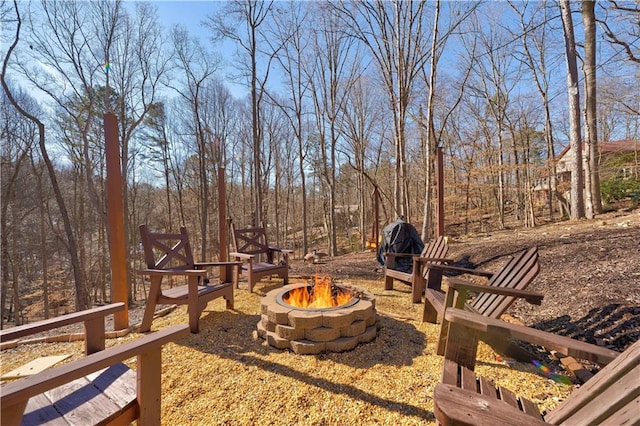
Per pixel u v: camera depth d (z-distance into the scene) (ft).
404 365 7.30
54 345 9.12
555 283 11.52
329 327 8.12
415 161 56.75
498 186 42.57
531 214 36.37
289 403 5.91
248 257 13.74
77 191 46.24
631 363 3.36
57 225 46.78
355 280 16.49
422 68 30.63
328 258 28.14
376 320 9.20
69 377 3.23
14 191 37.83
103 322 5.48
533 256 7.73
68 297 47.75
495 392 4.38
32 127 36.50
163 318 11.02
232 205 66.90
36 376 3.14
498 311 7.73
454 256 19.19
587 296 9.82
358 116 52.03
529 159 45.50
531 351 7.80
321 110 43.75
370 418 5.44
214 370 7.18
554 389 6.15
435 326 9.73
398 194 31.22
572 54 25.76
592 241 14.90
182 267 10.97
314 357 7.73
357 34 31.55
